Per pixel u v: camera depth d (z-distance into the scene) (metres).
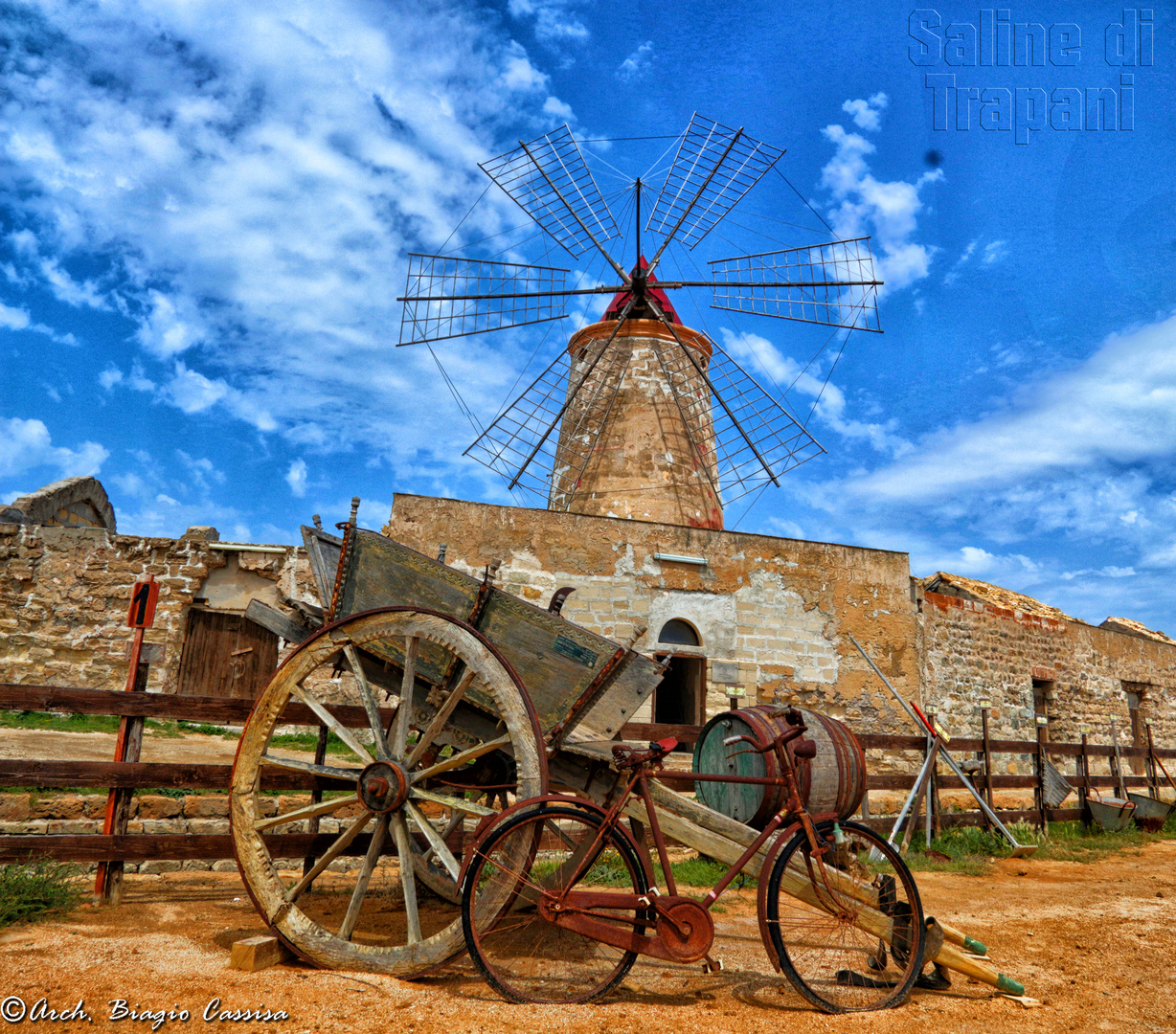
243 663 11.55
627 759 3.88
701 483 15.80
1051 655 15.15
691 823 4.13
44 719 9.87
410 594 4.47
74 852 4.63
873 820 9.17
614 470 15.43
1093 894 7.04
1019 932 5.36
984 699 13.43
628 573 10.59
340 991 3.43
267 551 11.76
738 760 6.62
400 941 4.42
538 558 10.27
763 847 4.05
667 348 16.62
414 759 4.11
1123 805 11.39
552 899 3.57
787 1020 3.41
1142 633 21.48
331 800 4.13
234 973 3.61
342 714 5.44
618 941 3.55
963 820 9.92
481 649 4.01
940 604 12.99
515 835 3.66
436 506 10.08
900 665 11.77
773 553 11.38
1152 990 4.14
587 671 4.21
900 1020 3.49
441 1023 3.15
